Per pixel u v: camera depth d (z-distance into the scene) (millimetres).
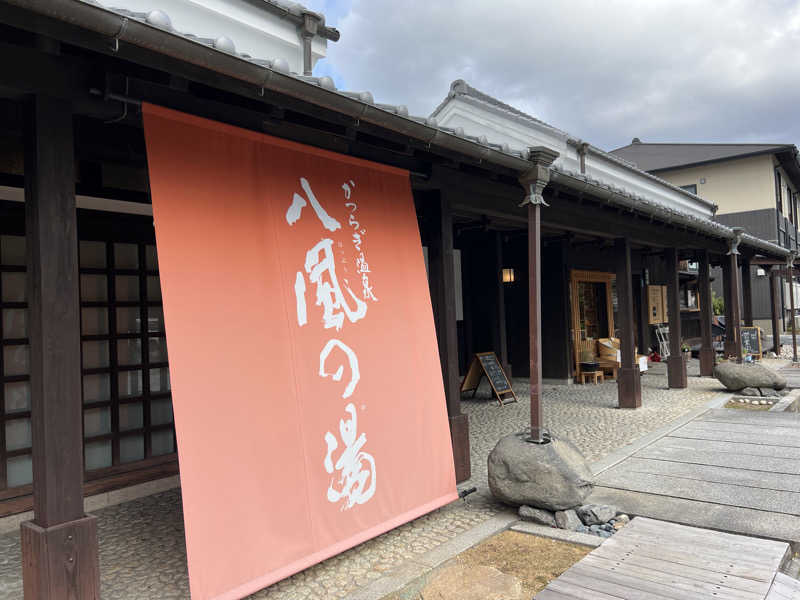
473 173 4633
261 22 5887
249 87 2691
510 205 5520
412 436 3918
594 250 11664
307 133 3609
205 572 2641
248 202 3178
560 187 5078
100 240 4758
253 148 3250
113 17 2047
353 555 3402
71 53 2447
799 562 3170
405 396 3926
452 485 4184
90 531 2447
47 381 2367
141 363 4965
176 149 2871
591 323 11734
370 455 3586
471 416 7699
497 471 4055
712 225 8641
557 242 10484
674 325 9688
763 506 3912
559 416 7531
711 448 5598
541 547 3488
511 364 11047
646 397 8898
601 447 5828
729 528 3539
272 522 2957
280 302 3240
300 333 3314
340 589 2996
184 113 2916
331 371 3447
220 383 2873
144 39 2162
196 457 2713
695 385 10039
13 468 4195
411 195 4324
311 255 3469
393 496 3689
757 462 5039
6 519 4023
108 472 4637
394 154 4234
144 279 5000
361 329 3707
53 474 2373
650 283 14383
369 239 3896
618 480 4645
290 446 3129
